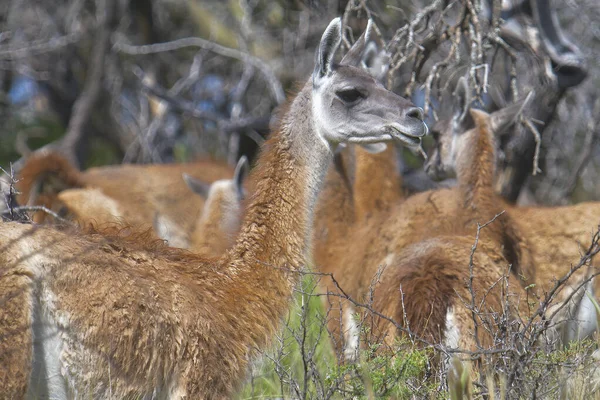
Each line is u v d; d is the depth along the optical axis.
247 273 22.30
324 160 24.39
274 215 23.12
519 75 46.22
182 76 67.00
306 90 24.33
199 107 64.25
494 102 43.28
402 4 46.72
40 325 18.59
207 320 20.61
